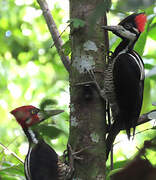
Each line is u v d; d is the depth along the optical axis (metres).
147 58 10.45
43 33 19.94
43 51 19.92
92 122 6.15
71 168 6.16
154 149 3.25
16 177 7.26
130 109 7.62
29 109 6.85
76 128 6.18
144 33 8.26
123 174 2.45
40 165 6.82
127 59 7.73
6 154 6.93
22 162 6.93
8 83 17.97
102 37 6.38
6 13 19.50
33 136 6.94
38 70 18.67
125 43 7.93
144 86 8.66
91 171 5.97
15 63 19.64
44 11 7.80
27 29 19.89
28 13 19.45
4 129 13.18
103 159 6.10
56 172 6.86
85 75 6.29
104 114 6.33
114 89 7.79
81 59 6.31
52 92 16.08
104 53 6.43
